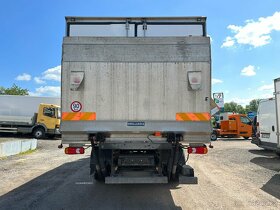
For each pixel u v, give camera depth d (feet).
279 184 28.07
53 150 60.34
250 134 95.20
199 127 20.79
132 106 20.90
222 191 25.36
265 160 44.88
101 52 21.02
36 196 23.84
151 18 21.65
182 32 21.61
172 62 20.93
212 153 54.34
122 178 21.16
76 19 21.52
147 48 21.03
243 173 33.78
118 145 22.22
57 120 93.45
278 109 40.78
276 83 41.09
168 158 23.41
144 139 21.66
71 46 21.06
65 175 32.73
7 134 98.68
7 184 28.25
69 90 20.89
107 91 20.93
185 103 20.86
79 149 22.18
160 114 20.86
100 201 22.39
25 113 94.38
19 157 48.60
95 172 25.64
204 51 20.99
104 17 21.56
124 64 20.97
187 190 25.73
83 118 20.86
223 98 98.48
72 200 22.65
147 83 20.93
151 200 22.66
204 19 21.62
